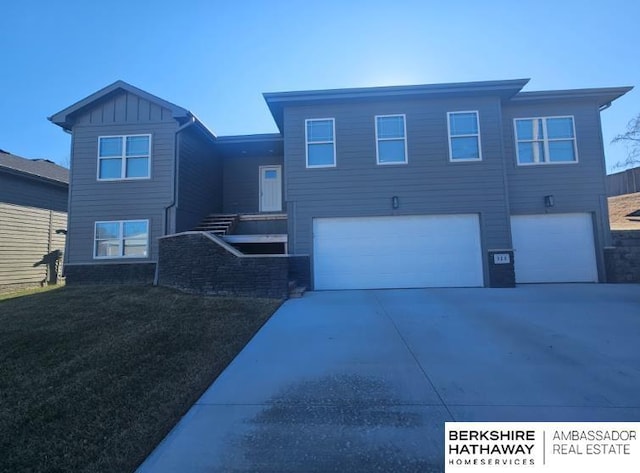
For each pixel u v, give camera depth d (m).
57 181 15.70
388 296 8.52
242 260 8.44
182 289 8.98
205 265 8.66
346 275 9.99
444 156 10.08
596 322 5.80
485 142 10.04
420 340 4.99
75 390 3.50
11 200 13.98
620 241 10.55
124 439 2.69
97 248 10.95
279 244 11.90
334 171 10.20
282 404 3.21
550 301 7.56
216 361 4.27
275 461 2.39
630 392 3.29
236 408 3.15
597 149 10.83
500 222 9.87
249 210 13.94
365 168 10.17
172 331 5.43
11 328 5.63
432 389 3.44
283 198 13.95
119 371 3.96
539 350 4.49
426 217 10.04
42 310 6.86
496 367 3.96
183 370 4.00
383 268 9.98
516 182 10.82
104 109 11.24
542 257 10.63
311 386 3.58
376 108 10.30
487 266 9.77
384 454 2.45
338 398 3.30
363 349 4.67
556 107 10.95
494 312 6.61
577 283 10.36
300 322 6.09
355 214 10.09
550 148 10.88
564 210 10.69
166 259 9.69
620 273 10.41
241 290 8.39
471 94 10.06
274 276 8.30
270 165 14.09
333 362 4.23
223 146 13.18
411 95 10.04
